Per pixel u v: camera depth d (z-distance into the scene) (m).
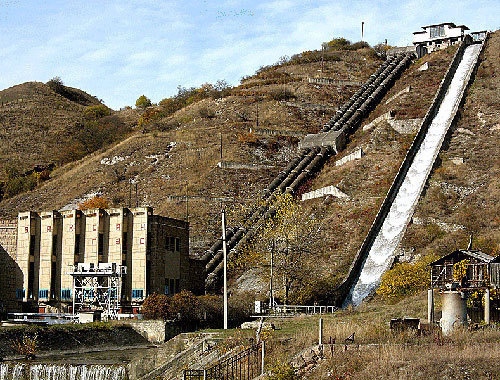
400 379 28.97
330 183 108.19
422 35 187.75
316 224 83.62
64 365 46.38
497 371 28.64
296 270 75.56
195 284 75.88
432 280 46.22
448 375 28.81
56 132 175.75
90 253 68.69
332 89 169.50
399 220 88.50
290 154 130.38
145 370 45.53
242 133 138.62
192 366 41.62
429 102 133.50
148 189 116.69
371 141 120.38
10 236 71.69
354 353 33.06
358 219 91.31
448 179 96.81
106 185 121.44
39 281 70.00
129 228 67.81
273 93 163.50
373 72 183.12
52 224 70.19
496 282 43.47
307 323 51.16
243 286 81.19
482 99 126.56
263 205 99.50
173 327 58.81
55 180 131.50
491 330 37.69
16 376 45.66
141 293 65.94
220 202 106.56
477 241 72.00
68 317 63.81
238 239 94.12
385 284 67.88
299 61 197.88
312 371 32.53
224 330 50.53
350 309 62.09
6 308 70.31
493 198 87.50
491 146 106.56
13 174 141.75
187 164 124.69
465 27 183.62
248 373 34.22
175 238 71.75
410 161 108.19
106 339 55.75
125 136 157.50
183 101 184.38
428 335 37.44
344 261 81.19
